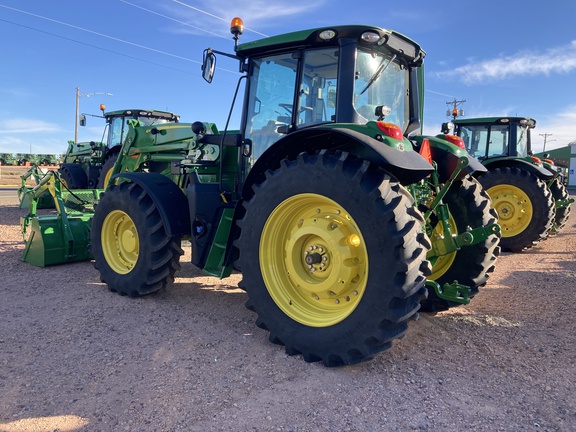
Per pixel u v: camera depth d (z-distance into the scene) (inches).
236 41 161.3
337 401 103.3
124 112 478.9
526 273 237.5
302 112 147.9
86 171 511.2
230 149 181.9
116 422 94.0
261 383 111.4
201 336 140.8
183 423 93.8
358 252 123.3
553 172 363.6
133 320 153.6
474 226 160.1
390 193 114.0
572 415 98.5
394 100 159.2
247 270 137.3
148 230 171.2
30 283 195.9
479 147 370.0
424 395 106.4
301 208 132.3
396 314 111.0
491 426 94.0
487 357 128.2
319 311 129.6
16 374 113.3
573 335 145.6
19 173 1273.4
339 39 138.3
